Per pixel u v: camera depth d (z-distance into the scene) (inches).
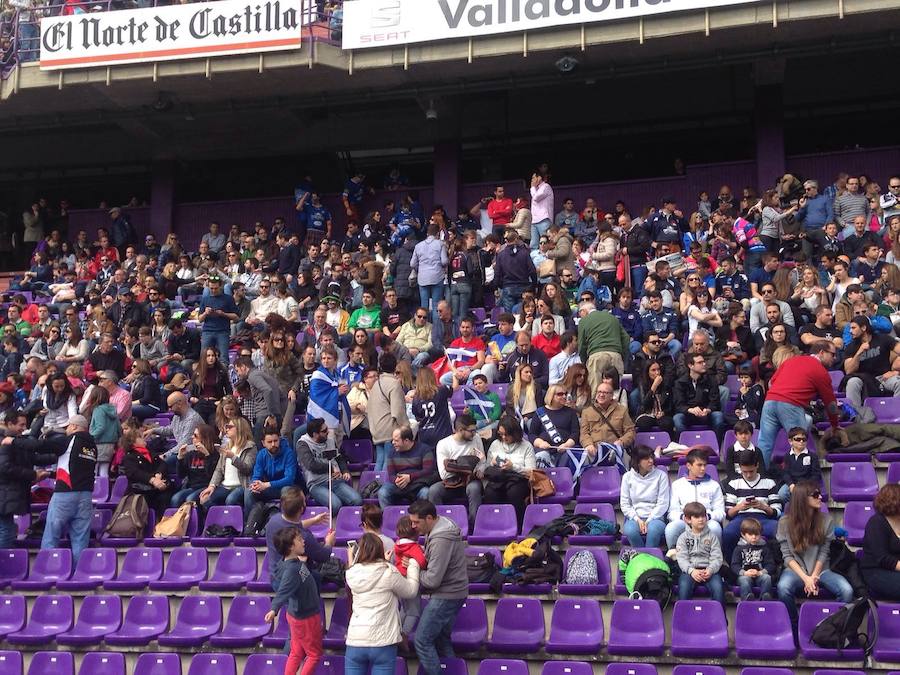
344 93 818.8
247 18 755.4
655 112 900.0
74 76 783.7
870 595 374.0
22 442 474.6
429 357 575.8
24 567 468.1
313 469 466.0
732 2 691.4
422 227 824.3
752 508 404.2
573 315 633.0
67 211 984.3
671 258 661.3
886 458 447.5
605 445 460.1
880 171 808.9
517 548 408.5
